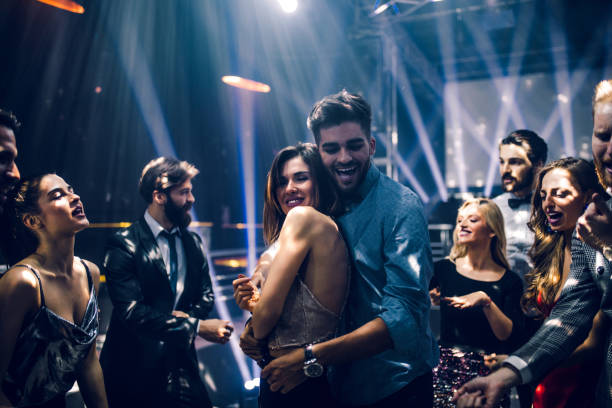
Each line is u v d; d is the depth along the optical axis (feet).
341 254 4.91
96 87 38.52
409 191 5.31
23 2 32.63
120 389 7.62
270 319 4.67
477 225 8.45
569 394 5.08
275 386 4.72
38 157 36.99
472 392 4.24
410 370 5.20
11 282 5.13
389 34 29.99
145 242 8.01
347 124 5.12
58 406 5.63
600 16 29.09
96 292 6.33
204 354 14.76
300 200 5.45
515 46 32.65
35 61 35.01
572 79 32.68
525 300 7.21
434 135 35.55
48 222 5.60
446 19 29.35
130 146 41.96
